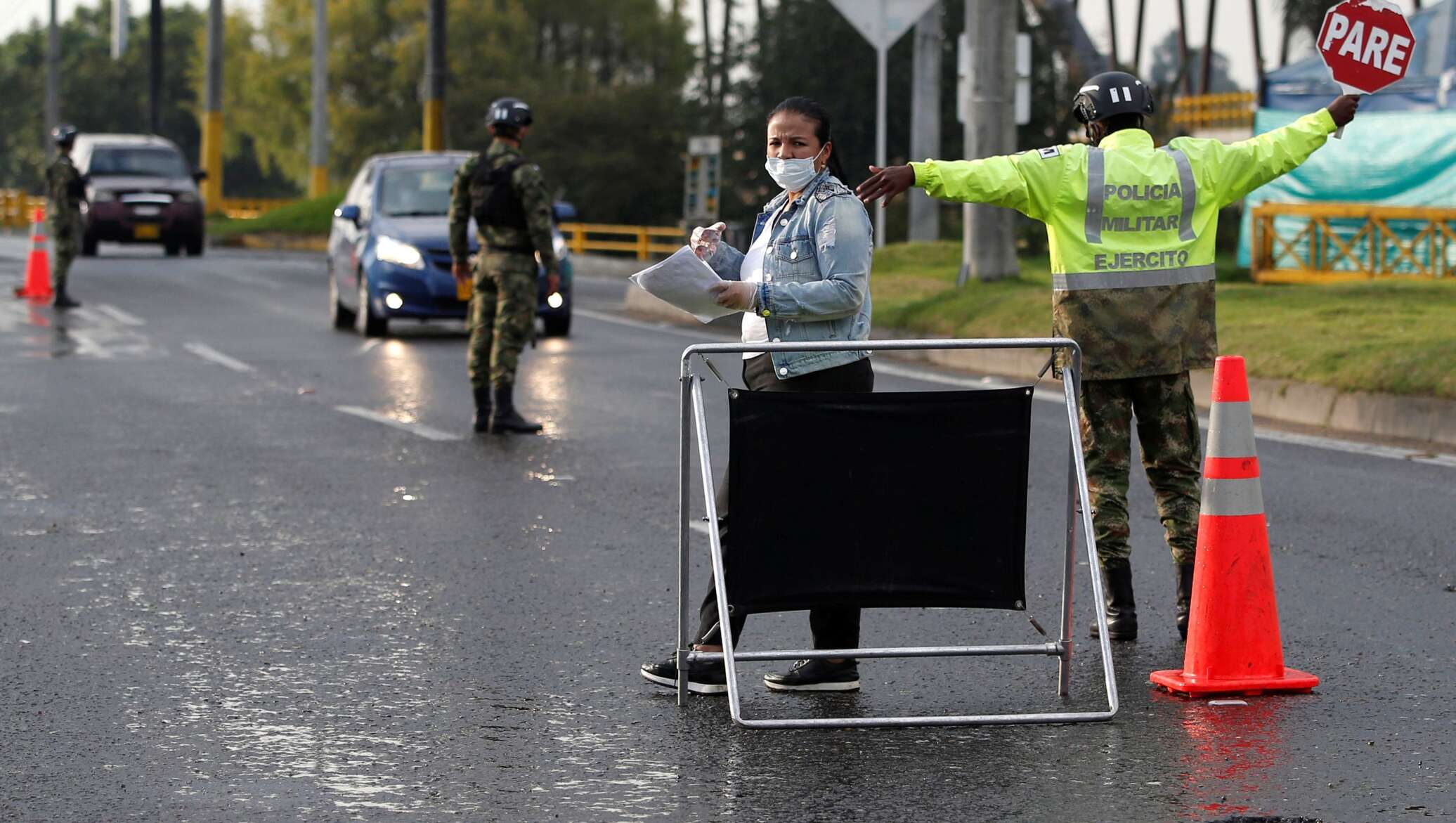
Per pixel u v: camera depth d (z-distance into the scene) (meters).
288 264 86.81
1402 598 18.42
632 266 88.31
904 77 110.62
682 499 14.54
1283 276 59.81
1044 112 96.12
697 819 11.87
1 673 15.69
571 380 38.72
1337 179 61.34
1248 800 12.20
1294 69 61.88
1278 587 19.02
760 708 14.62
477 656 16.36
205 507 23.98
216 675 15.66
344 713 14.45
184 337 48.66
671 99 149.12
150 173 94.56
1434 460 27.11
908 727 14.02
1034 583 19.50
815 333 14.83
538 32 179.25
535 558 20.75
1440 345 31.17
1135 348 16.64
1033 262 72.69
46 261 64.06
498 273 30.41
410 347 46.06
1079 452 14.77
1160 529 22.38
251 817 11.95
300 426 31.69
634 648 16.66
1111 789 12.44
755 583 14.13
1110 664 14.30
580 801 12.23
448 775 12.84
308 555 20.92
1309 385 31.81
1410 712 14.37
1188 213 16.72
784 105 14.85
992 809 12.04
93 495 24.88
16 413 33.31
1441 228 56.62
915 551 14.36
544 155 145.75
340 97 181.75
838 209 14.68
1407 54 16.59
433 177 51.31
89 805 12.20
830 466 14.20
